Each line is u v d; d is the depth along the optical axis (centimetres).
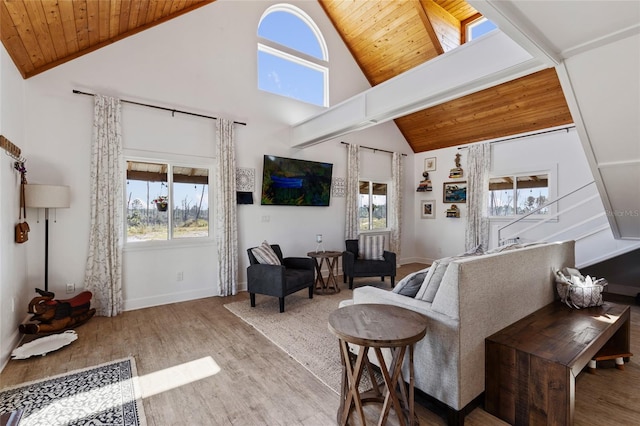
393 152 683
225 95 458
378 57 593
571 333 196
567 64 233
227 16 462
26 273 315
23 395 203
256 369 237
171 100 412
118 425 175
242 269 478
